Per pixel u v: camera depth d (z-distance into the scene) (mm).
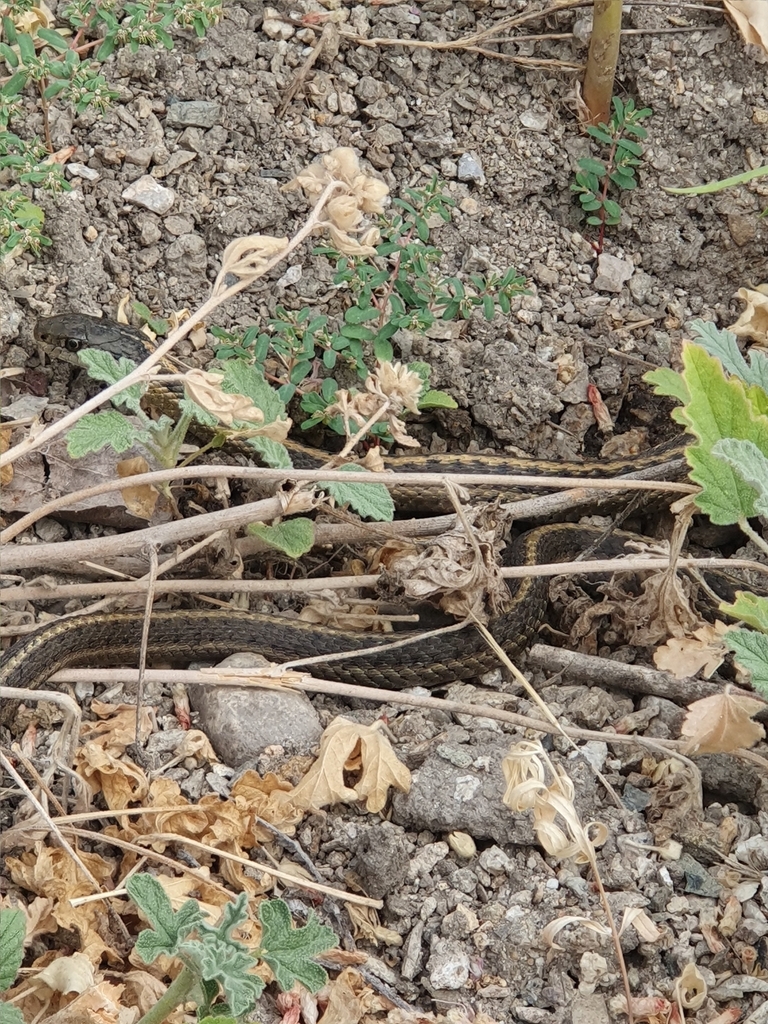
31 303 462
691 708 340
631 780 367
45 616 410
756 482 308
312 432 469
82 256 466
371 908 330
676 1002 312
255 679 364
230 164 479
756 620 316
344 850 341
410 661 400
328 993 310
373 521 411
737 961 325
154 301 471
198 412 354
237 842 334
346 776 357
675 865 342
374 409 382
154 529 355
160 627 398
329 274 470
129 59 476
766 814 353
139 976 305
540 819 307
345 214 333
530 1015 311
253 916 321
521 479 359
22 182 453
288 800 342
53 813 348
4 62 470
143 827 338
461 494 368
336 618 418
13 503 420
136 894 264
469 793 344
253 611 420
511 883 334
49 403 455
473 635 403
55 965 298
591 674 395
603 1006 312
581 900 330
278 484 393
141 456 425
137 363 449
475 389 473
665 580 376
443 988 315
